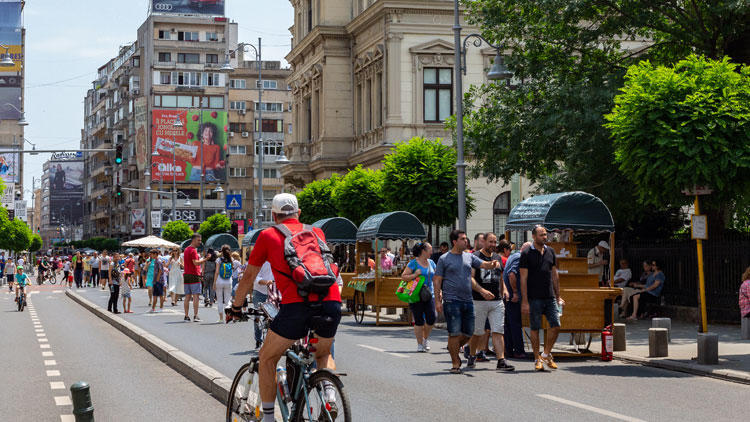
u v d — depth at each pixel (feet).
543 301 48.42
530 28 93.30
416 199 117.19
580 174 87.51
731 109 54.13
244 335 69.62
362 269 99.96
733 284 78.33
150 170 369.91
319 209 156.56
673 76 55.16
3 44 446.60
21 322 89.10
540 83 91.50
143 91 391.24
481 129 95.66
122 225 420.77
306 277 22.70
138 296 150.41
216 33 392.27
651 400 37.50
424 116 150.82
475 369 48.24
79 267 198.90
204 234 252.21
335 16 173.27
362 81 166.40
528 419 32.50
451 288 46.57
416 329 57.41
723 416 33.60
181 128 370.53
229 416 26.91
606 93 83.71
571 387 41.29
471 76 151.02
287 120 395.55
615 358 54.70
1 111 448.65
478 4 95.14
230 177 384.27
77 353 57.57
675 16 87.86
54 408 35.96
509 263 52.13
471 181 147.02
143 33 396.57
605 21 91.35
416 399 37.24
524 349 57.11
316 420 22.63
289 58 195.83
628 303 85.81
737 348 58.29
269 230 23.56
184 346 60.13
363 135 163.53
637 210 88.94
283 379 24.29
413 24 150.30
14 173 447.01
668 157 54.80
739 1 77.20
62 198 557.74
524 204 63.98
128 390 40.52
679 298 84.58
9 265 188.55
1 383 43.42
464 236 47.01
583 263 62.85
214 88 384.06
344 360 52.11
